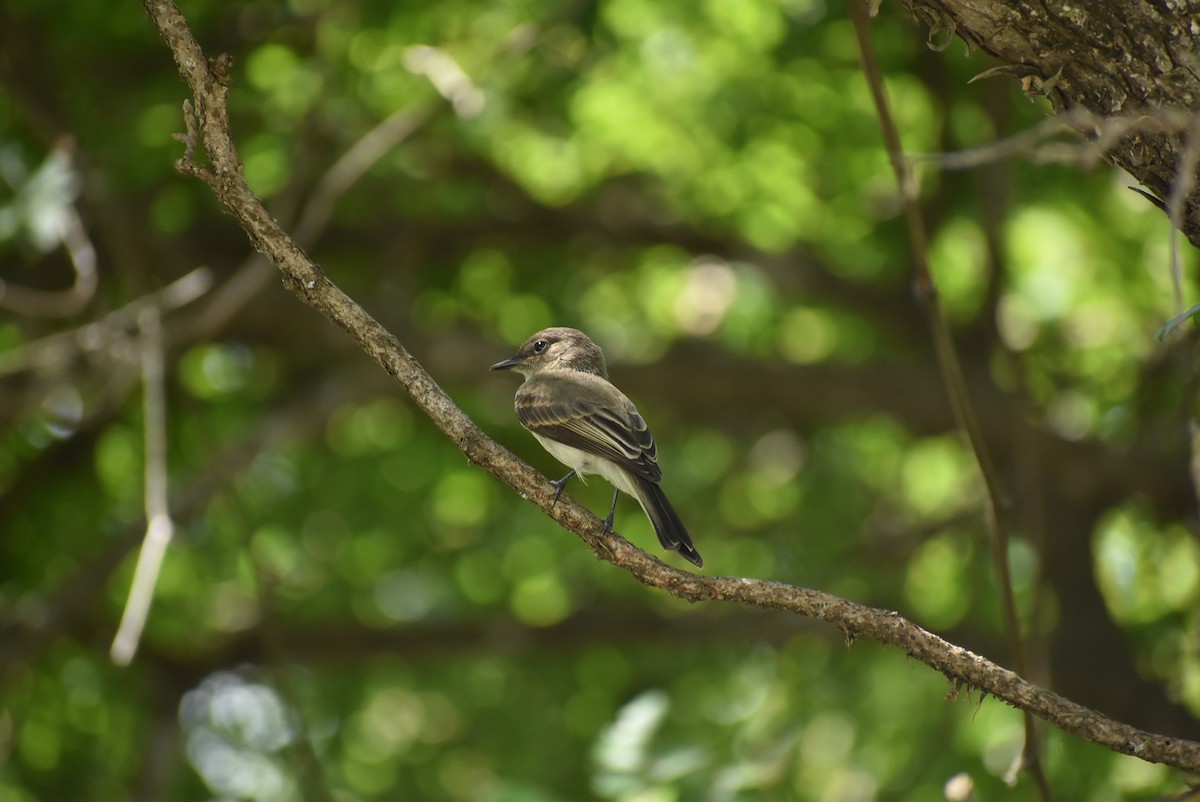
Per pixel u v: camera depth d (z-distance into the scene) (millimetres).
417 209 14750
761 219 14477
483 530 16156
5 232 10195
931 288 6609
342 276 15266
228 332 14281
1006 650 13273
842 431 16516
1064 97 4746
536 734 15500
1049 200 13172
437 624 15266
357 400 13992
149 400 9648
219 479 12438
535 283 15898
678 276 16328
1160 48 4473
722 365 14359
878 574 15117
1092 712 4711
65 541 14969
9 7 12258
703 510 16250
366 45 12906
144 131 13047
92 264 10602
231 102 12789
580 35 12234
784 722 11766
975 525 14391
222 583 15047
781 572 15547
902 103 12984
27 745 14070
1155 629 12273
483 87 12133
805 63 12695
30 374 13461
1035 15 4594
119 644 7777
